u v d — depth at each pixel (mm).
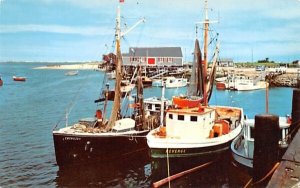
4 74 181000
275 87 97688
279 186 11641
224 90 92688
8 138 37906
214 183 24234
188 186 24141
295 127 21516
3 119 49156
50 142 36250
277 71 110688
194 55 37062
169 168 24922
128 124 29906
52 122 47312
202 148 25281
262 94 83625
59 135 26891
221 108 36344
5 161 29797
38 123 46562
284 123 22922
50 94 83375
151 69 130500
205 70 37844
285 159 13992
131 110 43562
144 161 29859
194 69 37125
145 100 37344
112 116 29578
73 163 27219
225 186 23812
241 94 84250
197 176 25469
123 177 26016
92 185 24562
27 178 25859
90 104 65375
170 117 26719
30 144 35469
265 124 15820
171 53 131750
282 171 12828
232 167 25578
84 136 26844
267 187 11734
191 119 26094
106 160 27828
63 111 56656
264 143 15883
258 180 16078
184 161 25109
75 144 26922
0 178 25781
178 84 99500
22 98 74750
